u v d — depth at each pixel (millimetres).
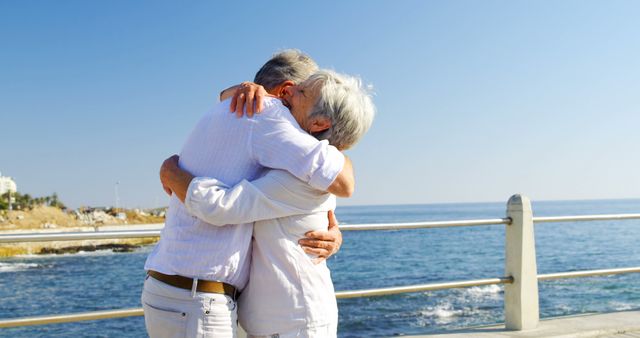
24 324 2822
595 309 15461
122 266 42656
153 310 1725
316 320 1729
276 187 1679
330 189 1682
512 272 4168
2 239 2699
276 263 1724
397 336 4004
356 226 3510
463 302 16359
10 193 118000
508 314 4195
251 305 1763
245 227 1726
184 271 1679
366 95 1835
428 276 27156
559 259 33562
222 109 1779
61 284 30047
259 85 1867
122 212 126312
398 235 62719
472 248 44281
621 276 22422
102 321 16172
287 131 1696
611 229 65188
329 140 1778
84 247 64500
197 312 1668
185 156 1791
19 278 34625
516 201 4164
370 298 17562
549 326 4203
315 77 1796
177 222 1729
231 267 1698
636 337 4000
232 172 1727
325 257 1804
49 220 108875
